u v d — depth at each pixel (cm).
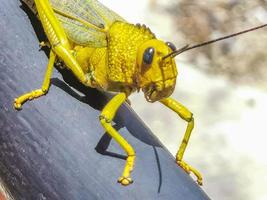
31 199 24
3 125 25
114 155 25
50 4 30
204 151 51
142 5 54
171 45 30
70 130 25
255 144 51
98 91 29
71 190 24
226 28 53
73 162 25
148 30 29
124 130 27
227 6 54
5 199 24
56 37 29
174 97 52
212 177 50
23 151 25
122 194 24
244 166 51
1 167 25
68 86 27
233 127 52
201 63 54
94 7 30
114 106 27
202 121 52
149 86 29
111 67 29
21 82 25
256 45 54
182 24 53
